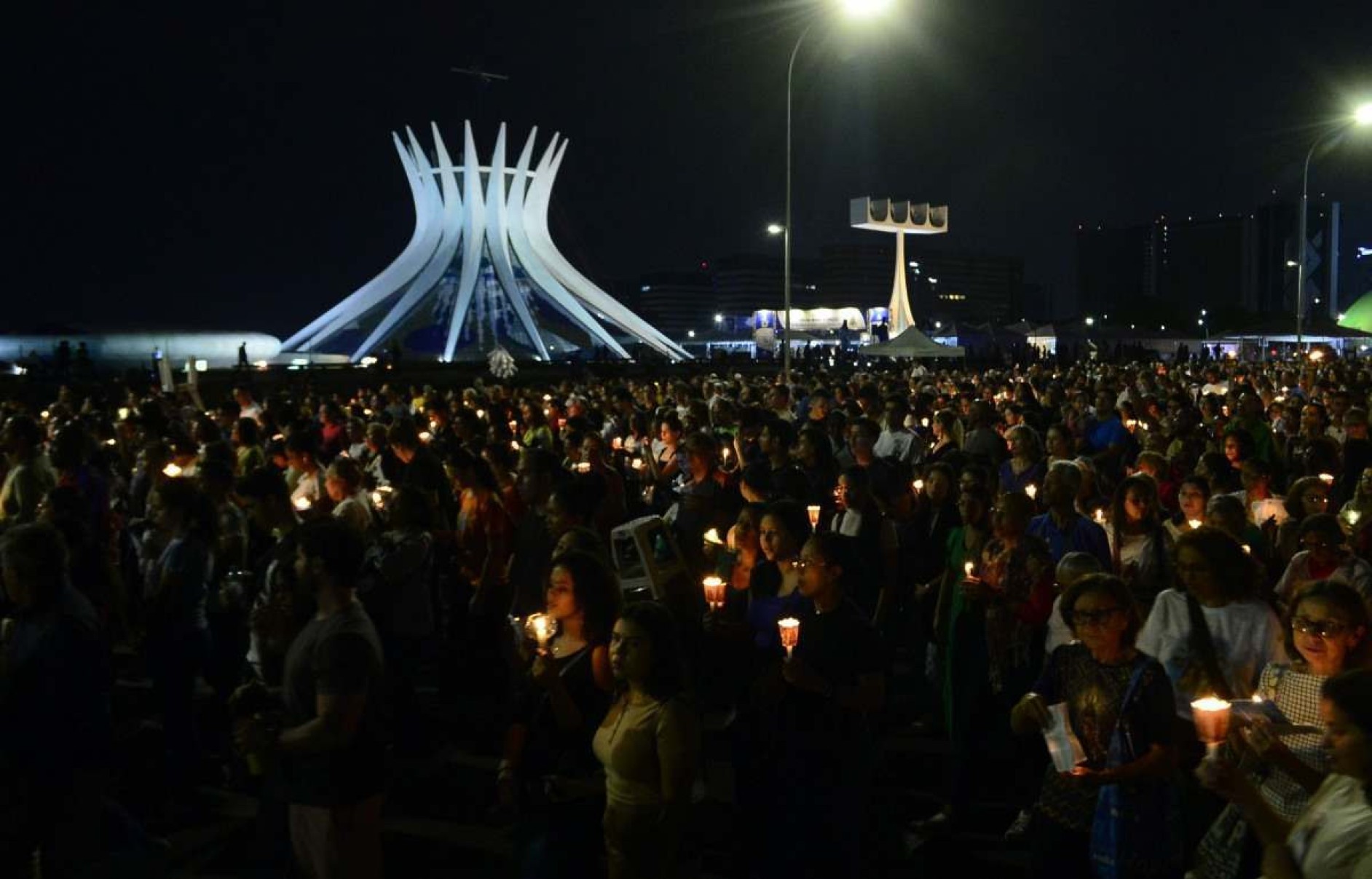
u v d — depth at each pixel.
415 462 9.27
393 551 7.15
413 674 7.27
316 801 4.27
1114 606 4.03
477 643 8.52
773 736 4.93
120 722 8.14
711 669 7.46
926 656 7.93
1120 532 6.79
